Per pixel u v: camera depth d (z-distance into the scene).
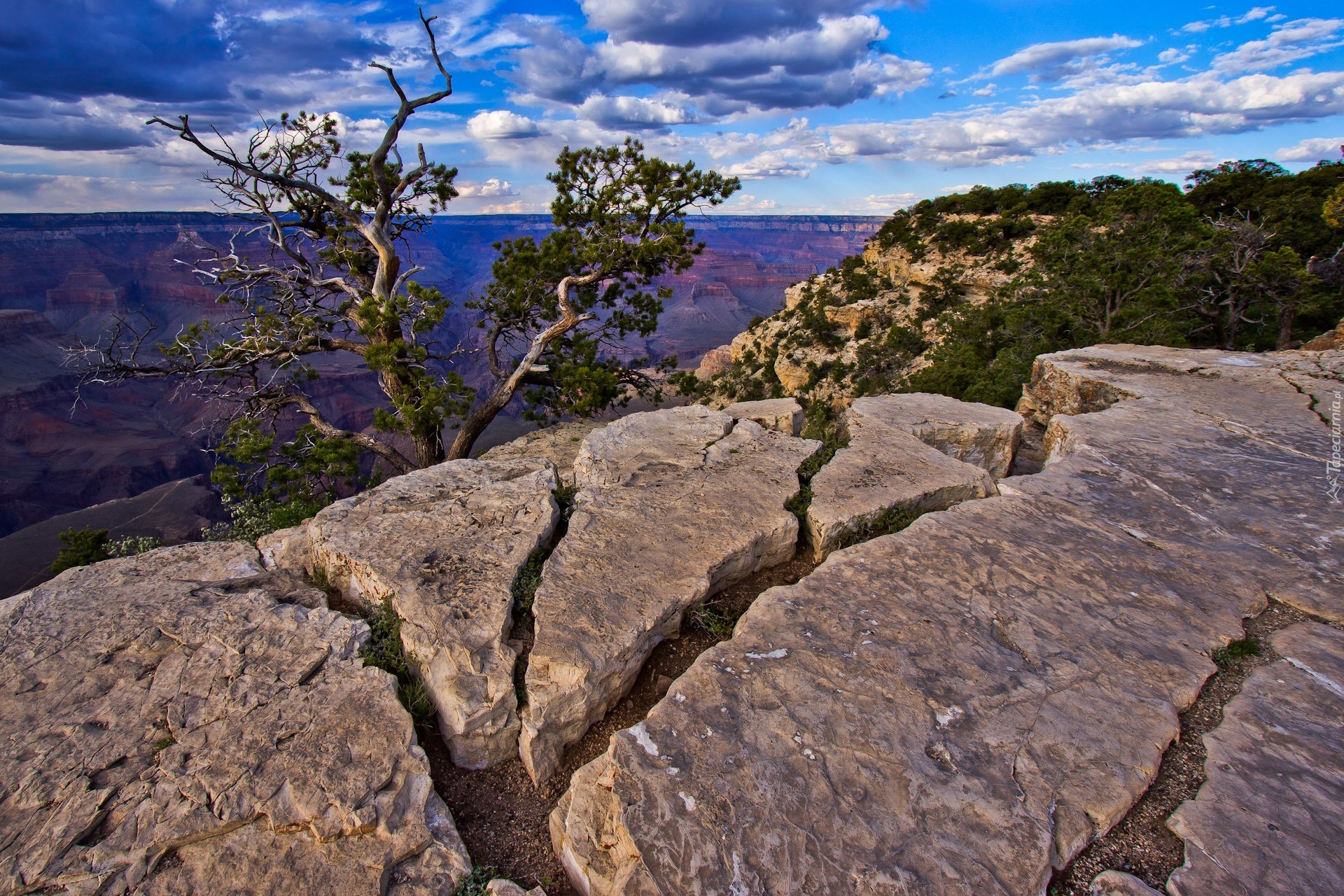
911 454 6.89
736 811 2.86
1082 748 3.16
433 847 3.15
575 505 5.93
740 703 3.48
